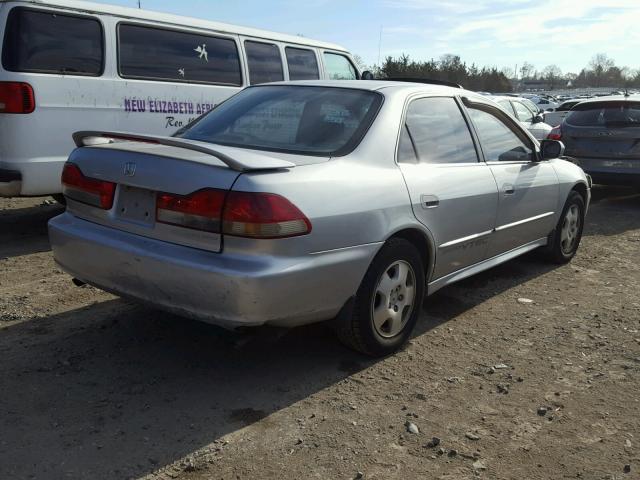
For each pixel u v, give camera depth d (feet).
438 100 14.24
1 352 12.10
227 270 9.60
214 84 25.16
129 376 11.35
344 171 11.14
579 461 9.27
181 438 9.50
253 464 8.93
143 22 22.34
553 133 32.01
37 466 8.68
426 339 13.56
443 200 13.03
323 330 13.73
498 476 8.87
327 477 8.70
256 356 12.37
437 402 10.85
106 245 10.92
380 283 11.84
